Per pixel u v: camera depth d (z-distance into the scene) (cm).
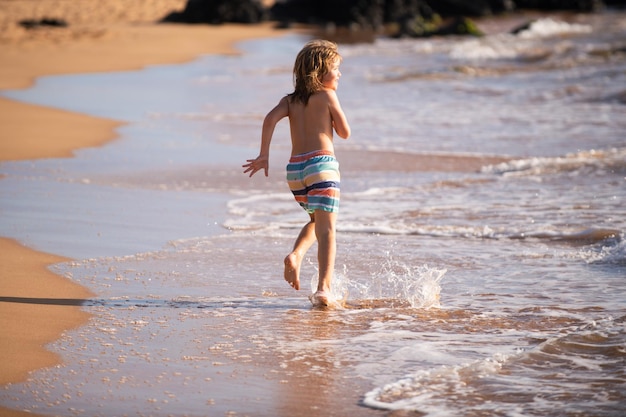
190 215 1348
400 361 738
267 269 1052
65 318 853
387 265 1074
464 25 6212
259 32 6506
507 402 652
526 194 1497
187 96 3073
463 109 2669
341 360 742
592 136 2117
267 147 938
